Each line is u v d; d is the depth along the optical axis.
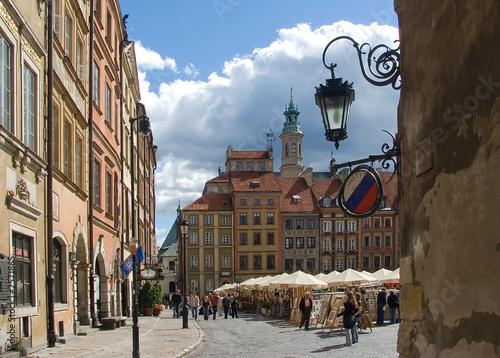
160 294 47.56
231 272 88.25
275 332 27.91
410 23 7.05
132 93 47.59
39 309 16.83
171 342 22.27
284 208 90.62
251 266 88.56
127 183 40.28
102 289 29.22
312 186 94.44
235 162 93.62
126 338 21.89
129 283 41.44
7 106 14.56
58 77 19.19
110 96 32.69
